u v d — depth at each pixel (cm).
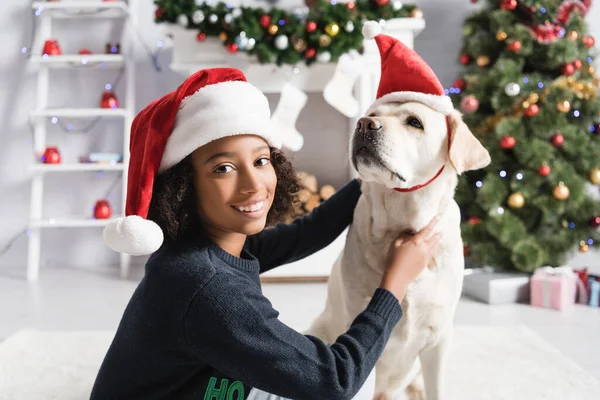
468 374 178
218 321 91
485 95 292
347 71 287
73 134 346
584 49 297
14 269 338
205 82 99
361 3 301
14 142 345
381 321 104
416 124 124
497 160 285
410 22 301
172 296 93
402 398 160
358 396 114
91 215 347
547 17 293
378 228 128
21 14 343
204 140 95
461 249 133
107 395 101
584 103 287
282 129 291
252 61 306
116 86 347
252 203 98
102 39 346
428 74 128
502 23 291
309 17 295
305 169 351
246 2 341
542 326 230
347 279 135
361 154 121
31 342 204
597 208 281
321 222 143
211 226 105
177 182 99
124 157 319
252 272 106
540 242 284
